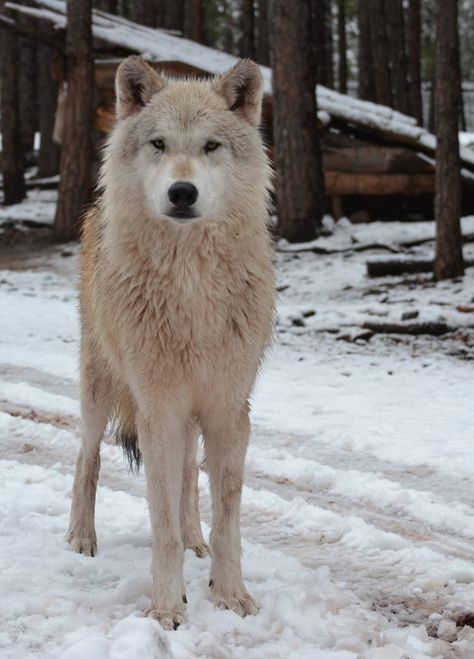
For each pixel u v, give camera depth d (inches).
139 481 273.0
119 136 178.5
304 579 182.4
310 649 151.7
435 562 204.8
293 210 806.5
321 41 1224.2
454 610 178.1
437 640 160.2
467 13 2034.9
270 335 191.3
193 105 175.9
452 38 599.8
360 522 229.3
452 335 499.5
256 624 162.1
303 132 801.6
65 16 915.4
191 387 171.8
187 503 208.4
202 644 149.9
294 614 163.5
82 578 183.2
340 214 868.0
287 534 227.8
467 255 669.3
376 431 323.3
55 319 568.7
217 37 1701.5
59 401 360.8
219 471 176.1
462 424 335.0
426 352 474.0
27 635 151.2
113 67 909.8
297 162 804.6
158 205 163.8
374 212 890.1
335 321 523.5
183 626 159.5
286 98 800.3
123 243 171.9
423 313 521.7
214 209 166.6
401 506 247.3
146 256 168.6
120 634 145.9
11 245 909.8
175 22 1267.2
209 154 172.4
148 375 169.9
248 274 171.9
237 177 174.4
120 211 173.2
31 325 547.5
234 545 174.1
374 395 384.5
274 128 815.7
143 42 916.0
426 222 841.5
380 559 209.0
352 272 697.6
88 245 210.4
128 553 200.5
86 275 208.4
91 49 878.4
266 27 1402.6
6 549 193.8
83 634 147.6
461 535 227.3
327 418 344.2
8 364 438.9
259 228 175.9
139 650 138.7
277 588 177.6
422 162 848.3
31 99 1504.7
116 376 195.6
